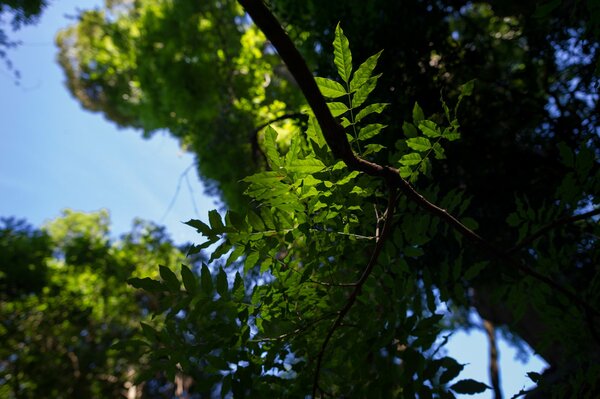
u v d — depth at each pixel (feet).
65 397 40.75
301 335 7.63
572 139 16.96
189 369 6.71
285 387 7.64
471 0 19.03
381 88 15.06
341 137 5.43
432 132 6.51
